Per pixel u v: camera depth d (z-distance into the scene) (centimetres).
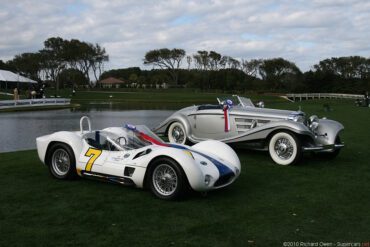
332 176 733
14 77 6353
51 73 10831
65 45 9575
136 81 12075
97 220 483
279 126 810
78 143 664
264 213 515
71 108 3791
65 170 677
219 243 417
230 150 645
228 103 959
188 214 507
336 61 11544
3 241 419
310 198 586
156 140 660
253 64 11069
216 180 563
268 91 9256
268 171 770
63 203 549
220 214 509
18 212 511
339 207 543
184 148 633
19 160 862
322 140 878
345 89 8675
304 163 854
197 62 12100
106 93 8000
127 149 637
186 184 549
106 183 658
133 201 559
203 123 980
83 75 10694
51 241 420
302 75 9538
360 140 1239
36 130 1745
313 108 3469
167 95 7394
